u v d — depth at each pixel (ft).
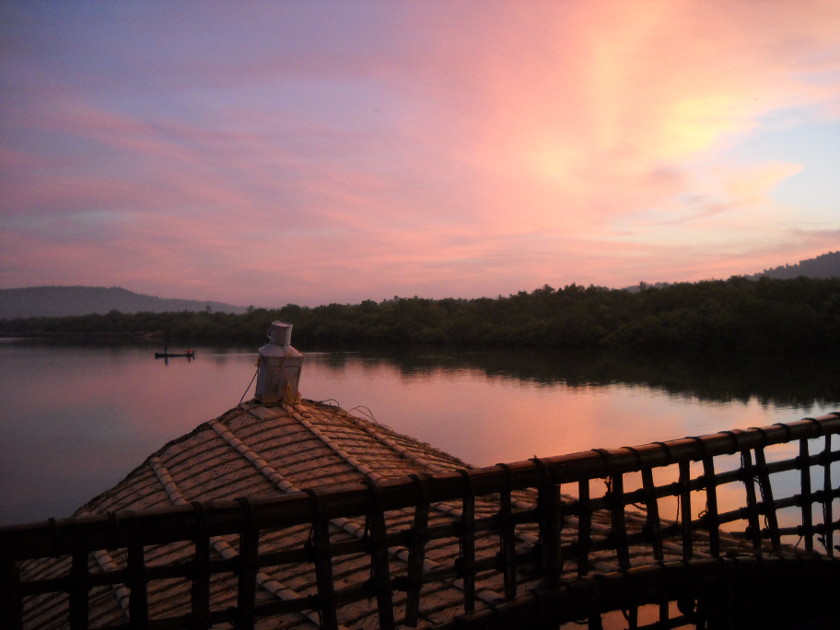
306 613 16.79
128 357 357.61
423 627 14.56
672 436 120.06
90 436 146.41
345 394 178.19
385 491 13.41
